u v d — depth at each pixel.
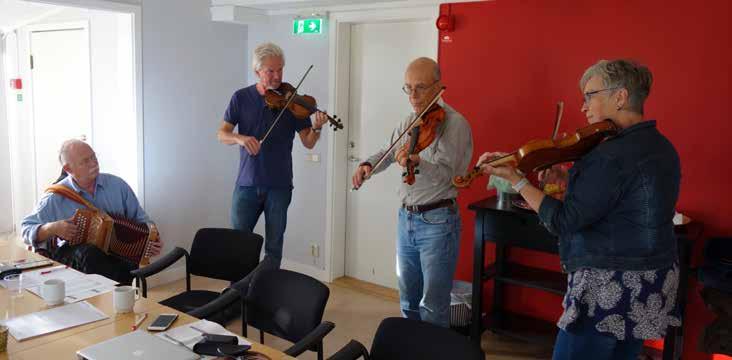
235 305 3.36
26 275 2.24
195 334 1.76
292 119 3.33
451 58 3.45
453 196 2.56
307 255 4.36
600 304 1.72
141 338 1.64
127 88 3.90
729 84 2.67
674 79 2.80
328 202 4.16
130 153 3.96
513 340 3.33
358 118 4.09
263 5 4.02
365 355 1.84
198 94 4.20
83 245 2.73
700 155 2.78
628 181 1.64
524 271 3.21
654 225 1.65
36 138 5.17
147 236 2.93
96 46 4.35
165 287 4.07
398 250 2.74
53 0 3.37
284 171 3.36
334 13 3.93
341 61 3.99
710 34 2.69
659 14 2.80
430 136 2.38
